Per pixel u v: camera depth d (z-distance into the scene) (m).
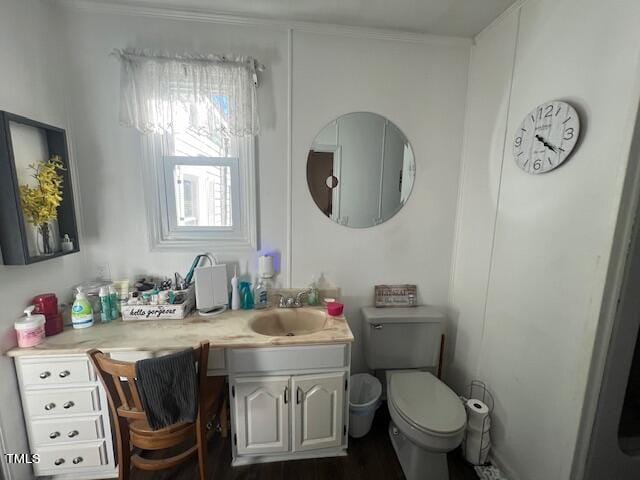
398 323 1.76
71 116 1.56
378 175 1.80
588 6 1.06
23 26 1.30
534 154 1.28
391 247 1.88
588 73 1.06
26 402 1.30
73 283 1.59
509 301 1.45
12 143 1.20
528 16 1.33
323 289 1.83
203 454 1.29
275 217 1.77
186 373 1.15
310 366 1.42
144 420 1.26
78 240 1.56
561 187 1.16
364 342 1.84
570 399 1.12
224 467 1.48
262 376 1.40
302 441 1.48
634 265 0.98
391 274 1.91
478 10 1.47
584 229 1.07
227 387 1.62
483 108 1.64
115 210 1.66
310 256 1.83
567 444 1.13
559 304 1.17
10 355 1.23
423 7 1.46
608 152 0.99
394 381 1.58
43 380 1.29
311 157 1.74
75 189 1.59
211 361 1.36
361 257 1.87
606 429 1.08
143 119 1.52
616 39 0.96
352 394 1.84
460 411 1.36
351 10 1.49
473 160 1.73
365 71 1.70
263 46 1.61
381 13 1.51
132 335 1.39
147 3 1.48
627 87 0.93
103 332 1.41
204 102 1.55
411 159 1.81
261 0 1.43
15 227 1.20
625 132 0.93
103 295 1.51
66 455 1.36
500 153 1.51
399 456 1.52
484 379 1.63
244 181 1.72
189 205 1.73
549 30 1.22
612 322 1.02
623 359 1.04
